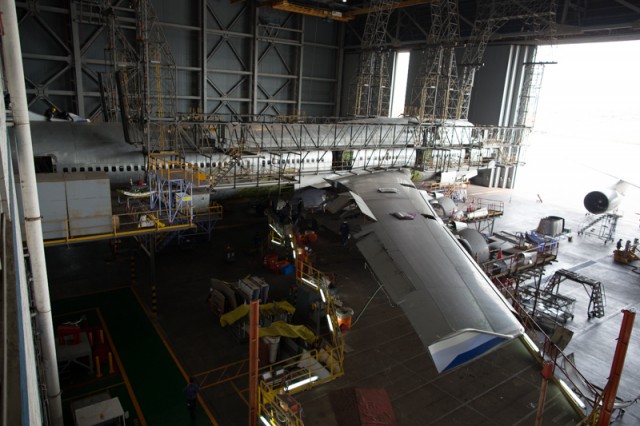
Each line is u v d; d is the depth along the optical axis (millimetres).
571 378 17609
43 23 44094
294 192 36875
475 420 14758
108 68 48062
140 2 25922
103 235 20062
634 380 19406
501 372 17312
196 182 26359
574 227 43438
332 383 16219
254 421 14023
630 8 41688
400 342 19500
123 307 23000
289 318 21656
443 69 49750
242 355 19594
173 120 28672
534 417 15023
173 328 21391
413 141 44469
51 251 29547
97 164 28062
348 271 27359
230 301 22203
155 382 17656
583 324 24172
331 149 37594
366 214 20953
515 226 42188
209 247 31625
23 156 12141
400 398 15648
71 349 17422
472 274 16297
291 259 28953
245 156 31562
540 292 25281
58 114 36562
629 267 33250
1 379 3295
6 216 7086
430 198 35031
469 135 48594
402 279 15609
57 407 13680
